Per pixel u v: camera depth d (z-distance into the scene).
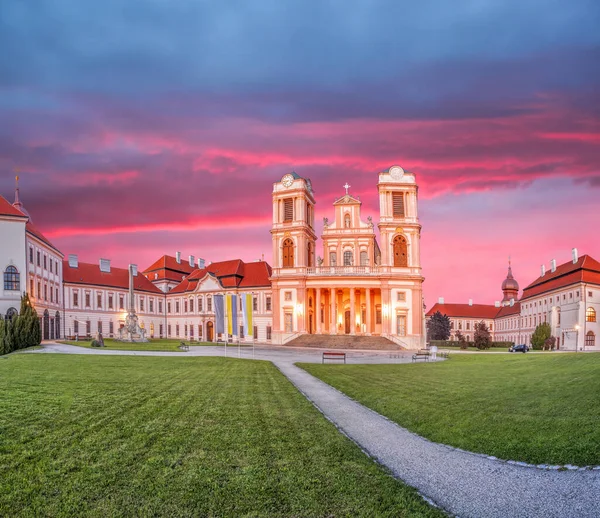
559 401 18.73
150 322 112.00
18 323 56.59
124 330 78.44
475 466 12.54
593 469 11.57
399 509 9.75
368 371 36.78
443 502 10.24
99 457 12.30
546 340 90.94
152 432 14.80
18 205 84.81
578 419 15.62
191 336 108.38
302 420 17.38
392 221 85.69
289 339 85.50
